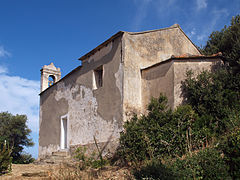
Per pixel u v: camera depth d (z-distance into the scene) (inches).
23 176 359.9
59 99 647.8
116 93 455.8
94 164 413.1
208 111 372.8
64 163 438.3
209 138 331.6
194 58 427.2
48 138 666.8
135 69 468.1
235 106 360.8
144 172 279.9
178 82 418.3
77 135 545.6
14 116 898.7
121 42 465.1
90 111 519.8
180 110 366.9
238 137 258.8
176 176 257.3
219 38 618.5
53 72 807.7
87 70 553.3
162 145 344.8
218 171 250.1
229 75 394.3
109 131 456.1
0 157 372.8
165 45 531.2
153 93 450.9
